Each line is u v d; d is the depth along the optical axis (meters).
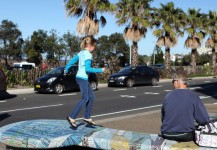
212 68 51.28
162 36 39.62
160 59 80.12
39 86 20.47
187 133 5.61
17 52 70.69
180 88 5.83
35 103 15.86
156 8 39.09
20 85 24.73
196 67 49.38
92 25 29.42
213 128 5.39
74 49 59.81
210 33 51.22
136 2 34.62
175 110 5.65
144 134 6.37
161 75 38.06
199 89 23.66
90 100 7.11
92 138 6.13
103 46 71.88
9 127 7.09
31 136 6.39
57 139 6.23
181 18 41.53
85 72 6.95
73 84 21.27
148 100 17.33
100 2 29.61
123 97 18.62
